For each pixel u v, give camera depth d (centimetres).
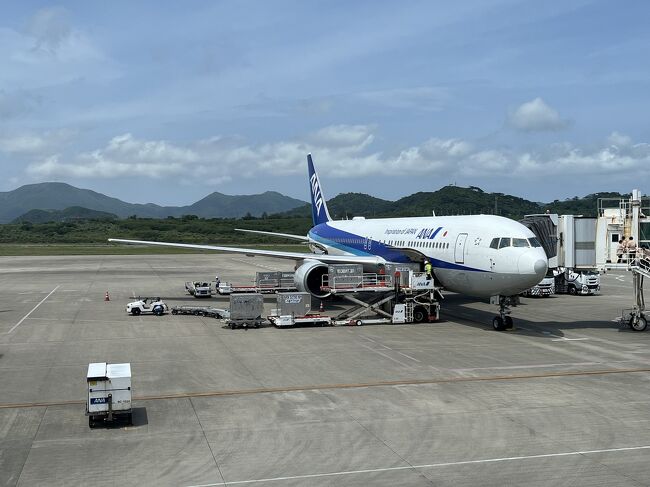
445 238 3331
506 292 2934
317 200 5750
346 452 1401
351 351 2523
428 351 2523
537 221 3547
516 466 1320
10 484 1227
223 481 1244
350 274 3297
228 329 3075
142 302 3606
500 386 1970
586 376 2105
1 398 1848
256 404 1777
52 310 3753
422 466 1319
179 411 1712
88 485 1225
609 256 3080
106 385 1567
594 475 1273
